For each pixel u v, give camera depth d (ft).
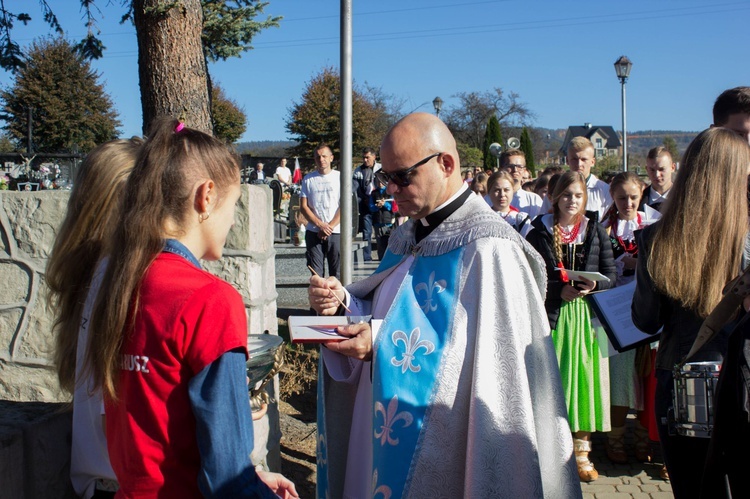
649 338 10.02
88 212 5.99
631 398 14.02
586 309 13.48
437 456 7.04
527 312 7.32
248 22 33.19
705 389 6.81
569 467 7.20
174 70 18.58
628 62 56.03
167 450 4.72
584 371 13.39
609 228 15.44
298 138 128.36
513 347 7.08
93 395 5.42
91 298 5.67
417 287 7.74
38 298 10.80
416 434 7.09
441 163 7.80
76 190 6.12
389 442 7.14
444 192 7.93
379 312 8.16
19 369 10.89
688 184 7.50
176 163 5.01
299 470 12.84
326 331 7.52
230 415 4.67
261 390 8.65
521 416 6.91
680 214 7.51
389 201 35.09
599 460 14.90
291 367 17.80
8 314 10.88
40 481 6.71
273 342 8.61
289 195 54.49
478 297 7.27
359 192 35.83
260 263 11.48
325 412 8.60
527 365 7.21
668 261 7.52
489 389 6.96
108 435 5.09
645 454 14.65
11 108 109.19
